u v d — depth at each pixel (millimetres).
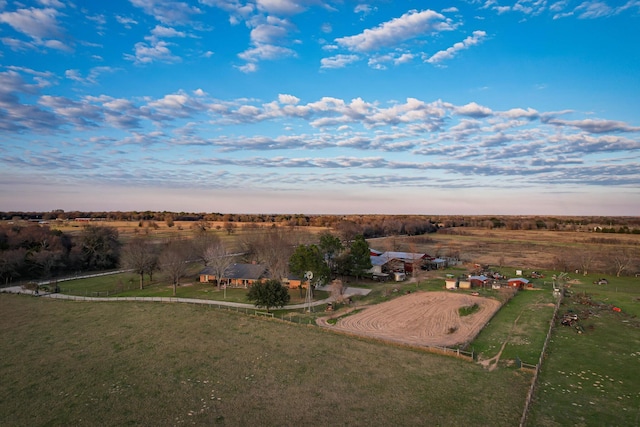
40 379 35812
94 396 32406
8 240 101812
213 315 57062
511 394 32656
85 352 42656
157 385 34469
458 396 32312
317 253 73688
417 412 29688
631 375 36781
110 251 108750
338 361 39875
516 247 149625
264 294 59562
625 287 82750
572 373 37156
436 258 113438
